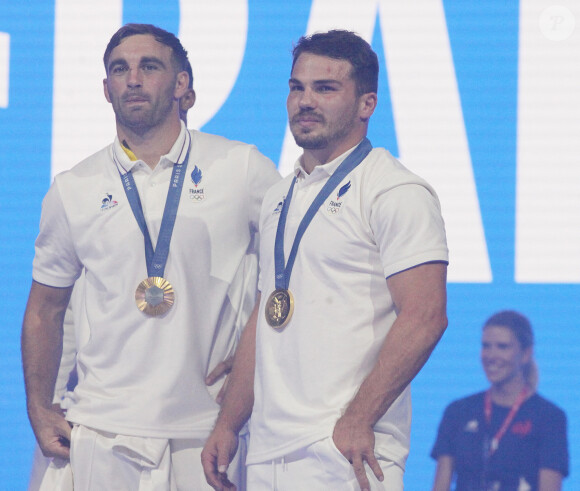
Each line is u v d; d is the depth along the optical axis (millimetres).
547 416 11227
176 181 8469
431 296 6801
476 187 11703
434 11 11891
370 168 7328
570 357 11445
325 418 6934
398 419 7273
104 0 12086
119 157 8469
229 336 8570
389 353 6773
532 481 11070
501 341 11430
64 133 12023
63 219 8570
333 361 7031
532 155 11688
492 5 11852
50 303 8969
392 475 7102
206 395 8273
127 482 8047
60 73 12047
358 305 7090
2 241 11922
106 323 8250
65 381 9453
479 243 11656
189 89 9078
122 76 8367
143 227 8273
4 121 12008
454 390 11578
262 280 7812
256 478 7305
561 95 11727
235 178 8547
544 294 11578
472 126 11758
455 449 11406
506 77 11773
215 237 8406
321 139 7355
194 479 8156
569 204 11625
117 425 7996
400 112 11820
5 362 11766
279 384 7207
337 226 7168
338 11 11992
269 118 11969
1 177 11977
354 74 7422
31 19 12109
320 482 6887
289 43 12023
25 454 11695
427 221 6918
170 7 12070
